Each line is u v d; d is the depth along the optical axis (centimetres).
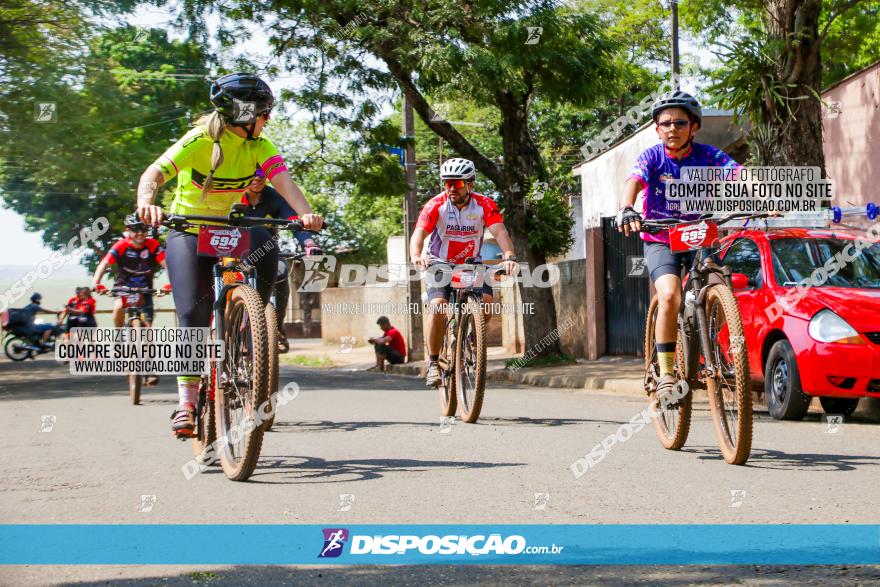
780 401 1015
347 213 5253
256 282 760
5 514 537
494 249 3180
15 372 2362
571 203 3123
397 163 2355
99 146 2175
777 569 412
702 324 678
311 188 5125
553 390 1639
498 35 1895
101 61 2200
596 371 1848
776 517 506
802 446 771
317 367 2911
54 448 814
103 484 626
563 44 2008
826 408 1093
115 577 412
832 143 1669
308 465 687
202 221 630
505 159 2153
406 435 851
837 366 938
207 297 677
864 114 1586
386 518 514
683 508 530
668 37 3894
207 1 2131
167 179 662
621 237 2186
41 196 2377
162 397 1398
